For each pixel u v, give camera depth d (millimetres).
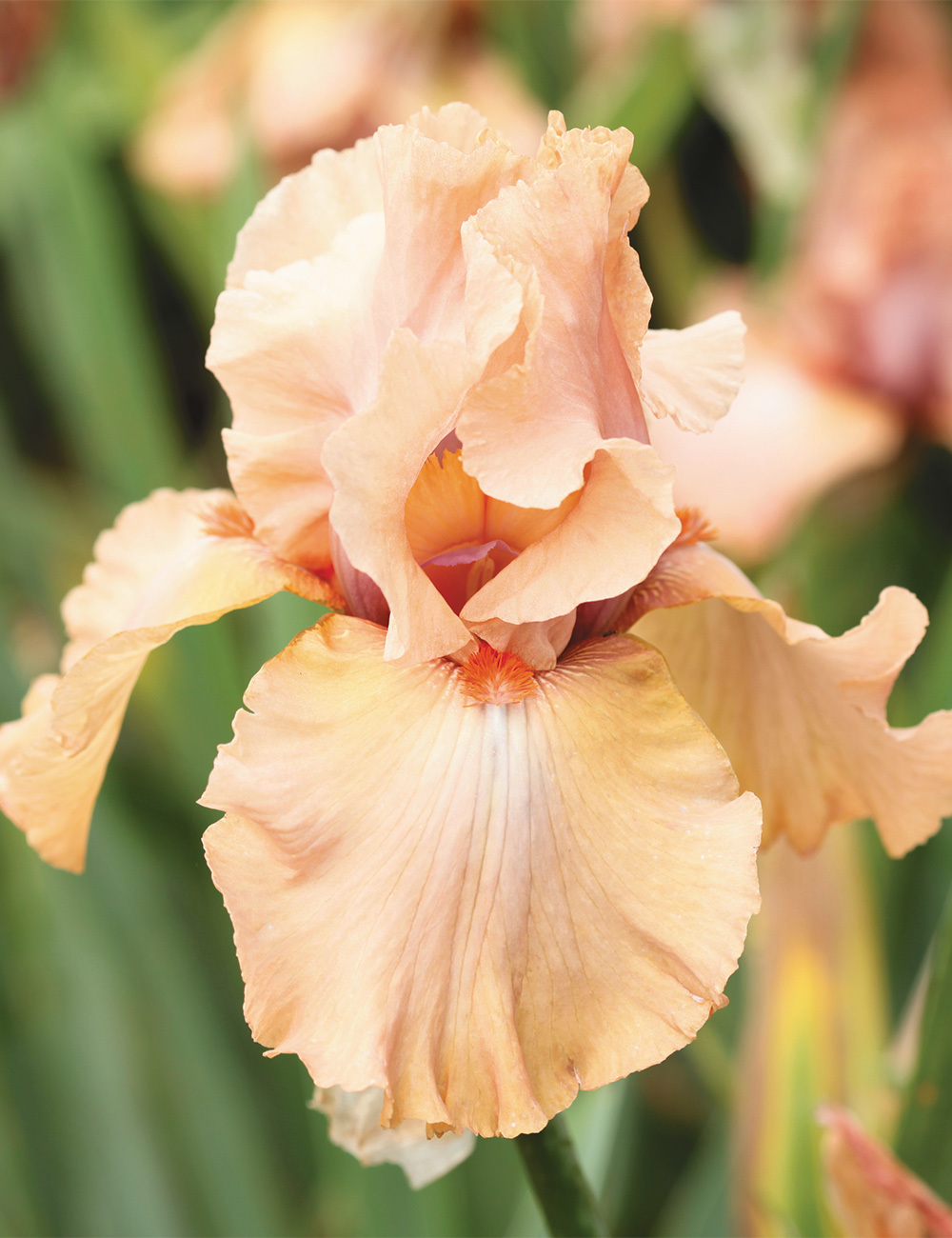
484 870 460
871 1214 561
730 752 527
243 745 462
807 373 971
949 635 677
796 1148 608
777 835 528
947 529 1021
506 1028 455
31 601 980
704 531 521
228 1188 730
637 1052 455
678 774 466
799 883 615
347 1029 453
